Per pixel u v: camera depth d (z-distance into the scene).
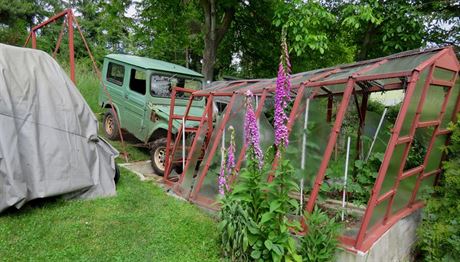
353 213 3.92
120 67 7.35
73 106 4.48
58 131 4.21
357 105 4.84
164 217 4.13
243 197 3.07
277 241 2.96
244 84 5.49
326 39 6.70
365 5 6.22
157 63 7.23
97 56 20.19
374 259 3.16
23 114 3.95
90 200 4.42
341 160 4.55
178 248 3.44
